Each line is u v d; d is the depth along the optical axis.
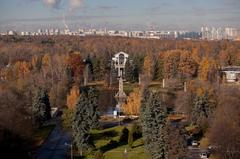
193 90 182.88
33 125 140.38
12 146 101.00
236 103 134.88
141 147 127.25
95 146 128.50
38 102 156.88
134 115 172.38
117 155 120.56
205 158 116.44
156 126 114.88
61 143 135.00
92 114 143.75
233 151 110.31
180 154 104.69
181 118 161.62
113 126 156.50
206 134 134.38
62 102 196.62
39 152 125.69
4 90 170.00
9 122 107.81
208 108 146.12
